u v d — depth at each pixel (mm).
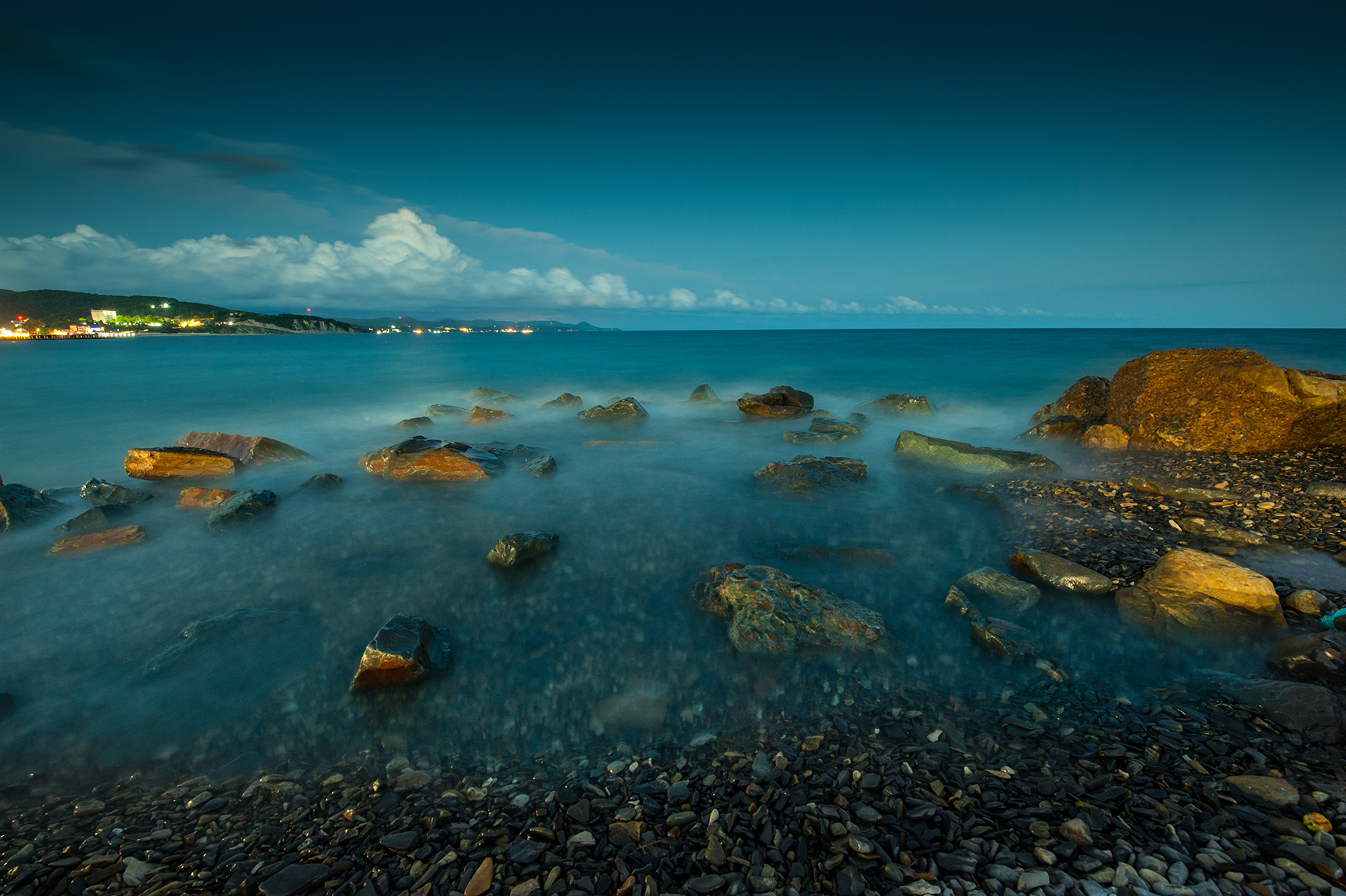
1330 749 4336
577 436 18625
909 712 5180
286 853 3887
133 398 27594
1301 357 40562
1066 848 3594
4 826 4184
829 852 3680
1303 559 7586
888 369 37812
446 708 5500
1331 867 3312
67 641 6715
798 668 5934
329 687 5824
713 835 3871
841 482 12039
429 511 11016
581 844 3859
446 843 3920
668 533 9852
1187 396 13320
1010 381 31578
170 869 3771
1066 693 5352
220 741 5102
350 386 32656
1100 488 11070
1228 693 5133
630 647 6461
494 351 62469
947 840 3730
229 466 13727
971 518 10211
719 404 25953
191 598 7660
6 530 10016
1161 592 6625
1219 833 3656
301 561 8789
